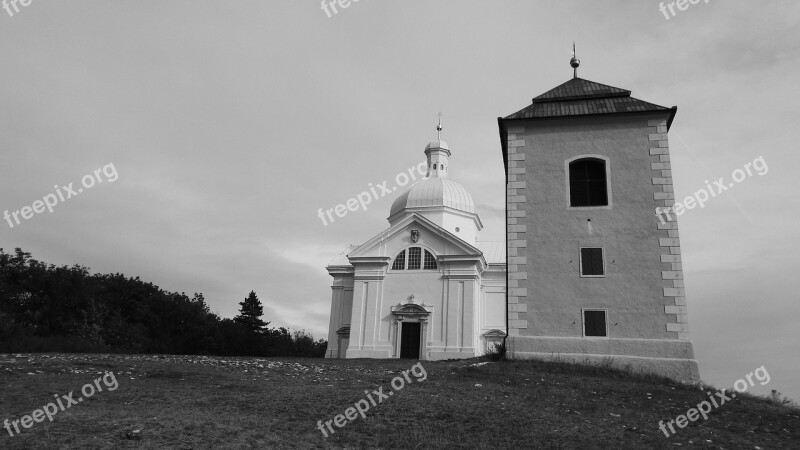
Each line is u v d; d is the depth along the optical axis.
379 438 12.13
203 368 20.62
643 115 25.19
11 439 11.26
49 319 57.72
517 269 24.45
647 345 22.47
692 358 22.00
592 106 25.95
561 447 11.82
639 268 23.48
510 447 11.77
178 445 11.11
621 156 24.97
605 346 22.75
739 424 14.78
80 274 60.78
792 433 14.13
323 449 11.33
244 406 14.41
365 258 46.56
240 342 76.44
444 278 45.12
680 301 22.77
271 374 19.69
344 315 50.62
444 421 13.53
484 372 20.14
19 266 57.34
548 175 25.38
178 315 73.12
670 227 23.70
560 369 21.17
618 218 24.23
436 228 46.09
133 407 14.00
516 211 25.20
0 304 54.44
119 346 61.22
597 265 23.86
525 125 26.22
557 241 24.45
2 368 18.88
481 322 48.41
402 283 45.88
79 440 11.26
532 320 23.75
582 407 15.31
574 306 23.53
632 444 12.22
